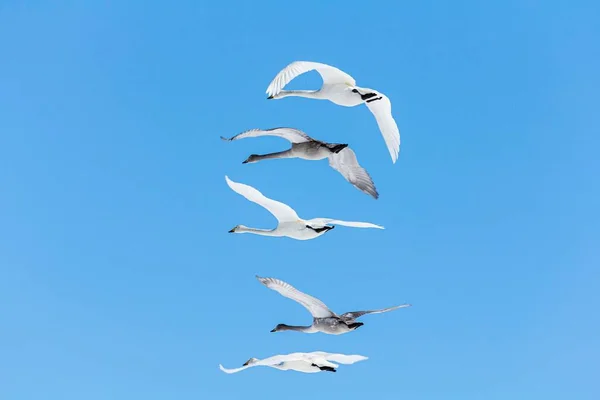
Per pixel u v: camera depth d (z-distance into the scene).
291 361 33.12
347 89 33.12
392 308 33.22
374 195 36.31
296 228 33.94
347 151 36.31
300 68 31.14
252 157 35.25
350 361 33.25
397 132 34.38
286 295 33.44
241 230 34.88
